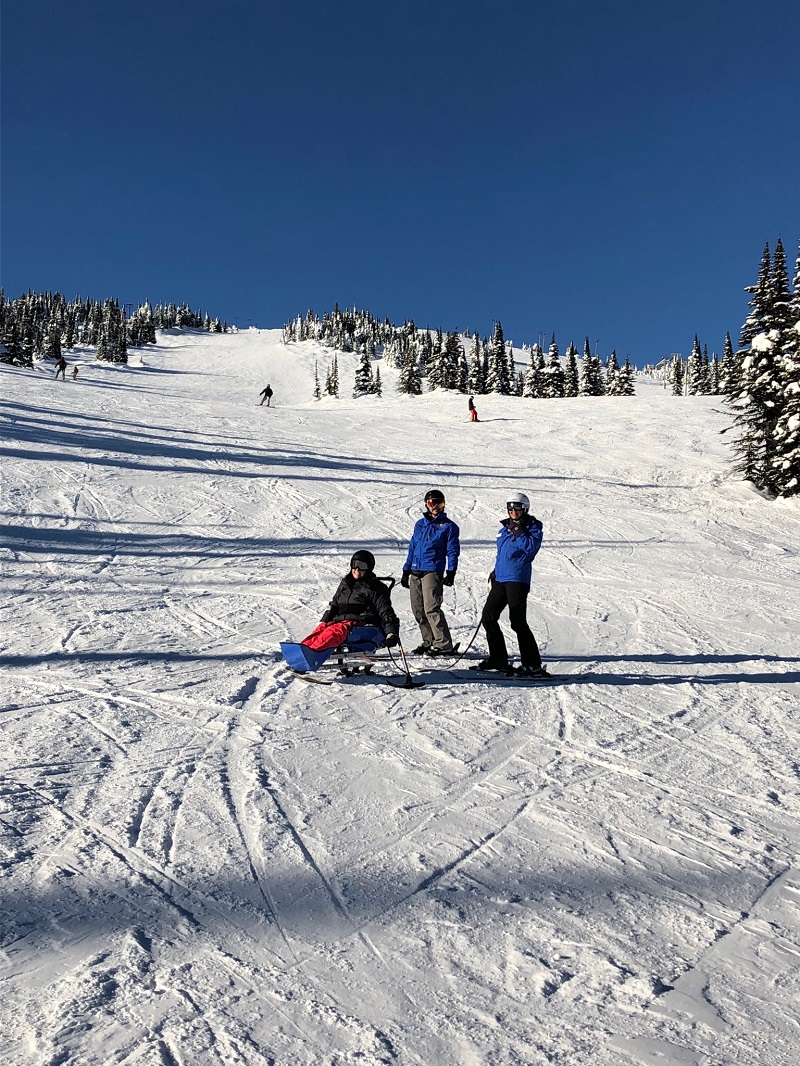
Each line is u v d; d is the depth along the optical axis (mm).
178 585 10266
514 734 5434
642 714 6047
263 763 4645
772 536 17125
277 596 9953
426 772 4648
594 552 14234
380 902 3160
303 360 142375
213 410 34531
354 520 15445
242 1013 2445
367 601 6863
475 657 7777
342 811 4039
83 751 4691
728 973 2758
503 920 3059
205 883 3240
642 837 3865
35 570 10320
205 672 6633
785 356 21891
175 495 15961
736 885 3420
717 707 6320
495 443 27953
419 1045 2336
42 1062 2170
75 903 3027
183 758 4664
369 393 90250
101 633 7766
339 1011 2480
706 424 32094
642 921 3092
